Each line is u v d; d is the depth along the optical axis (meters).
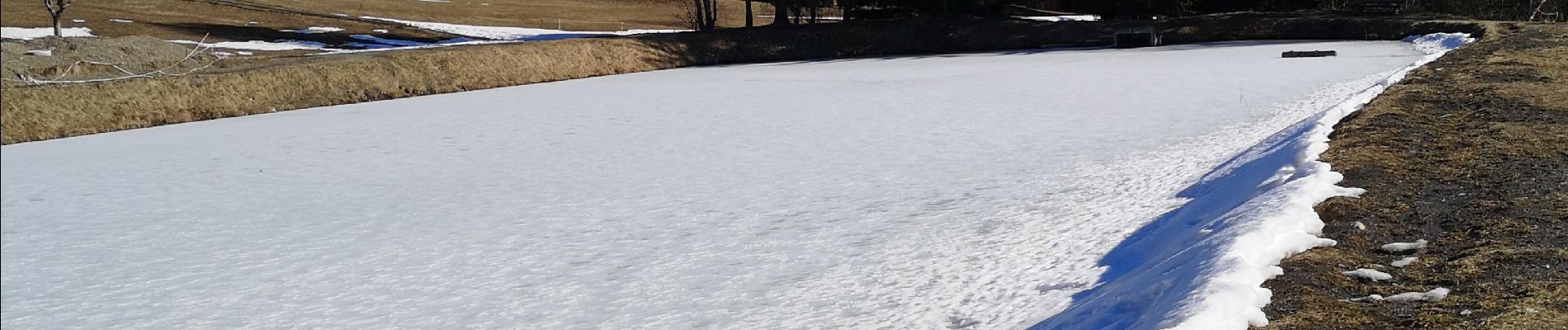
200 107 24.03
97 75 24.94
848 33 45.81
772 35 44.41
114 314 8.27
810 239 9.69
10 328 7.97
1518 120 11.71
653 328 7.14
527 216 11.38
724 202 11.72
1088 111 18.94
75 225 11.87
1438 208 7.68
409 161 15.92
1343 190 8.33
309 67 27.42
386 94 28.20
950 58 39.69
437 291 8.43
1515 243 6.53
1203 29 45.06
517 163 15.26
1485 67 18.00
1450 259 6.27
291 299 8.43
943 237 9.48
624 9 69.44
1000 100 21.83
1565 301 5.17
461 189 13.30
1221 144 13.97
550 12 65.75
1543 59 18.78
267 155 17.19
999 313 6.89
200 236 11.10
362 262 9.54
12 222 12.16
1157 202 10.33
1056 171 12.77
